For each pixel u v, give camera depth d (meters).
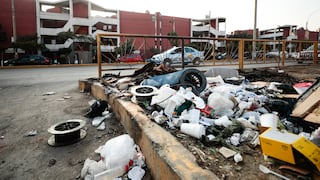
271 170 1.32
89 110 3.42
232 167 1.37
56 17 27.67
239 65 7.32
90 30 29.45
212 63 8.08
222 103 2.47
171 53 10.73
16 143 2.38
